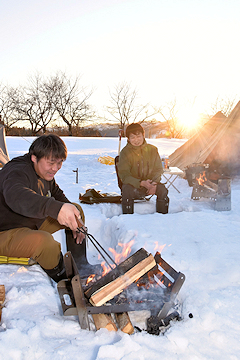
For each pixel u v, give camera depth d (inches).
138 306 70.6
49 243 80.9
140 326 73.0
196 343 66.7
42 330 67.1
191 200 194.2
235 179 253.3
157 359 61.3
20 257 86.0
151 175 176.7
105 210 171.9
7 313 71.5
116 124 1457.9
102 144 684.1
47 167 85.7
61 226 97.1
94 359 61.0
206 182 190.4
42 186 91.9
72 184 254.7
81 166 364.8
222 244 114.7
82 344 65.0
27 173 84.4
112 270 71.6
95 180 275.1
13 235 83.5
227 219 147.5
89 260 119.4
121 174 171.2
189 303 79.8
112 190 232.8
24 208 75.7
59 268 84.3
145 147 174.1
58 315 74.2
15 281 84.0
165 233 126.2
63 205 74.7
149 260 71.5
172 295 70.7
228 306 78.4
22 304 74.9
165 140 848.3
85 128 1440.7
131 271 69.4
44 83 1339.8
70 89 1370.6
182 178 268.7
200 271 96.3
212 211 164.2
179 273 72.0
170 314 74.6
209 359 62.4
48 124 1390.3
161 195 161.6
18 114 1316.4
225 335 68.6
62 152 84.8
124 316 71.4
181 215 149.9
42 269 93.2
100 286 70.2
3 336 62.2
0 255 88.6
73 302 73.2
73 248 96.1
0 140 283.0
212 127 298.8
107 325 69.1
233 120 262.8
